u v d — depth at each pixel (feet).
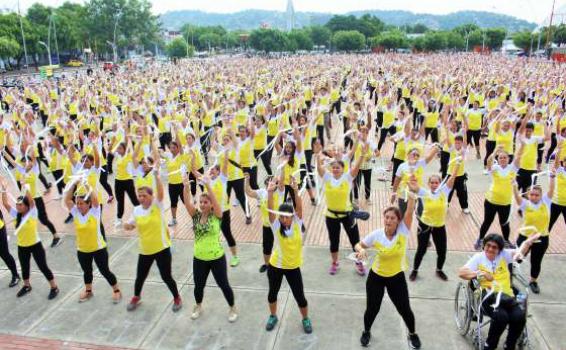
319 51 392.68
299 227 19.65
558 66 127.03
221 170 26.30
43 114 72.69
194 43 394.52
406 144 36.88
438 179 23.65
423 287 23.98
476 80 79.00
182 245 30.22
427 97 58.95
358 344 19.89
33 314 22.99
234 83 91.15
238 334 20.90
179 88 83.10
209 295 24.16
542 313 21.45
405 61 175.52
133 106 61.16
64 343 20.70
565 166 26.61
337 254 25.64
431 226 23.68
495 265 18.65
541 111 45.19
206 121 52.80
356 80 87.81
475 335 19.20
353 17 409.28
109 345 20.45
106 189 38.29
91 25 314.96
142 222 21.27
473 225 31.71
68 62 269.03
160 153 33.40
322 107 50.98
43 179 41.68
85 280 23.79
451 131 37.11
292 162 30.04
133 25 326.44
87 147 36.22
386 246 18.28
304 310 20.54
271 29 347.97
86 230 22.47
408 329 19.47
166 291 24.70
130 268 27.43
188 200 20.86
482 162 47.01
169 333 21.15
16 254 29.89
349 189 24.48
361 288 24.29
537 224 22.34
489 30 319.06
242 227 32.99
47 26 243.60
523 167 33.76
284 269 19.83
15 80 131.64
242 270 26.63
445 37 310.45
